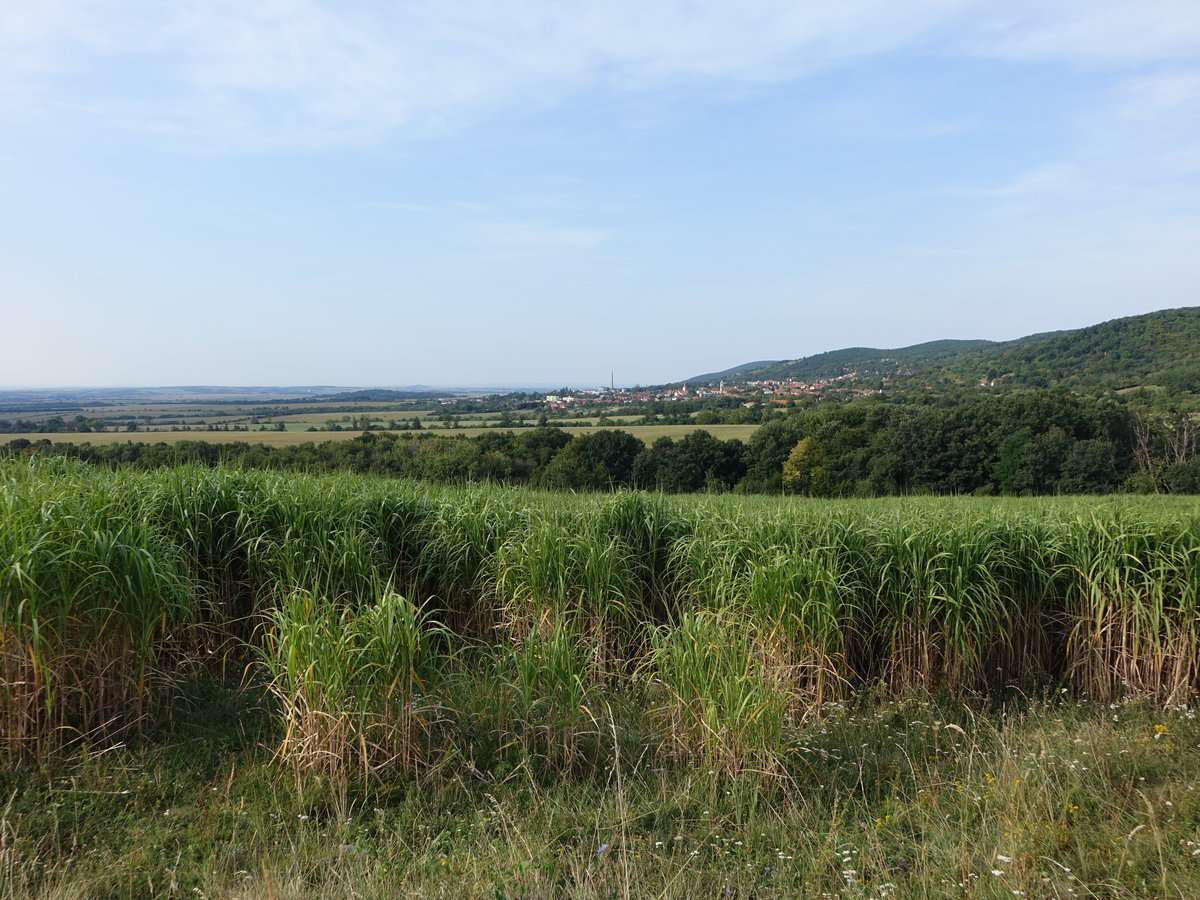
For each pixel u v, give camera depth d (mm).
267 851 3986
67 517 5387
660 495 8984
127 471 7520
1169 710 6348
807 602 6426
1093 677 7023
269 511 7055
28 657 4863
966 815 4512
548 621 6762
